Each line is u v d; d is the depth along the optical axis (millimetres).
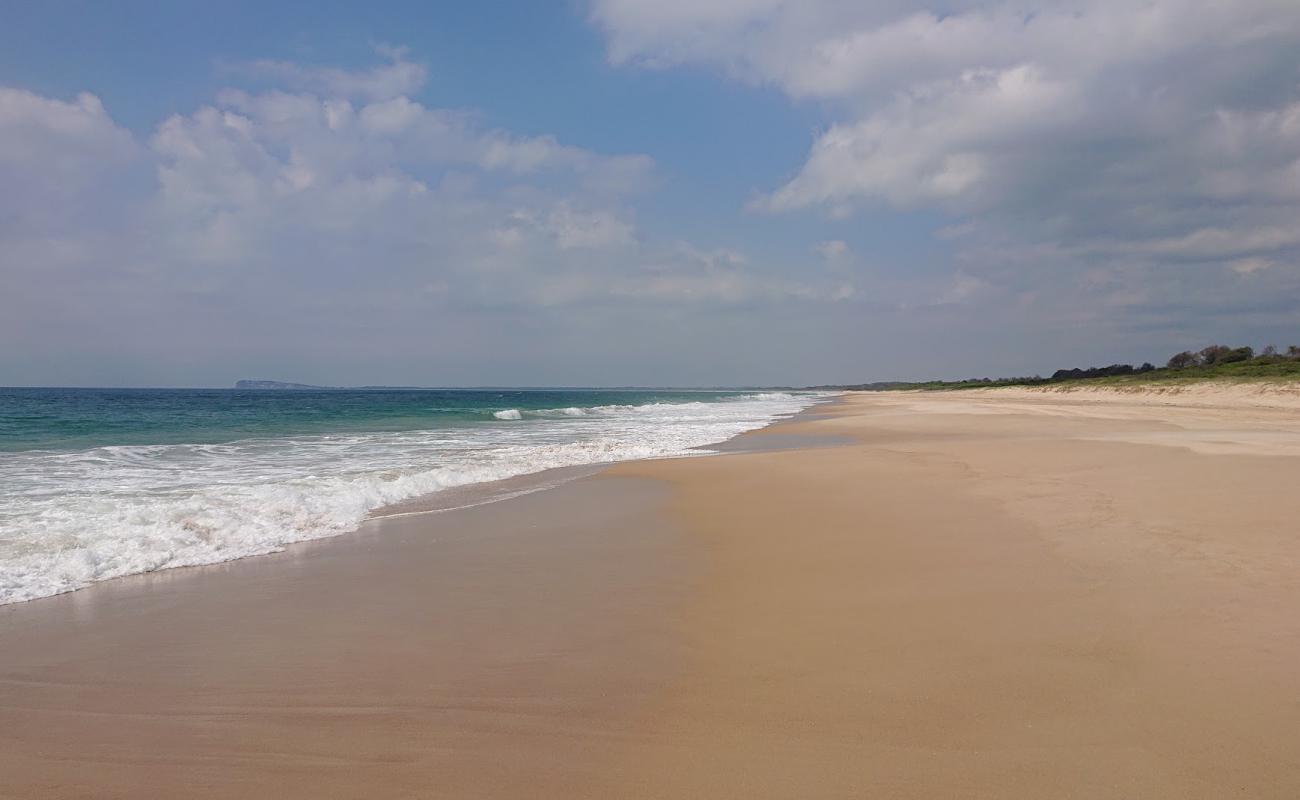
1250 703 3844
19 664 4953
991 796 3168
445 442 23500
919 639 5008
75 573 7102
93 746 3863
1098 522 8008
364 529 9422
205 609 6113
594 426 33312
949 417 33719
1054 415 33875
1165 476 10656
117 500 11070
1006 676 4332
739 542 8352
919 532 8211
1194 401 48000
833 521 9172
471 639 5352
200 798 3361
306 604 6234
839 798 3209
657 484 13344
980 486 11047
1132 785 3201
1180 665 4324
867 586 6328
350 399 94750
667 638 5289
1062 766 3369
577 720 4039
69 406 52812
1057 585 5949
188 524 9102
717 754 3627
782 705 4133
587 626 5590
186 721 4125
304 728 4020
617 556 7855
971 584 6148
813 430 27516
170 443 22656
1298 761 3320
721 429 29984
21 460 16984
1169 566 6215
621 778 3436
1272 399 44156
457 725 4016
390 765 3607
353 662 4938
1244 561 6223
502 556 7926
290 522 9602
